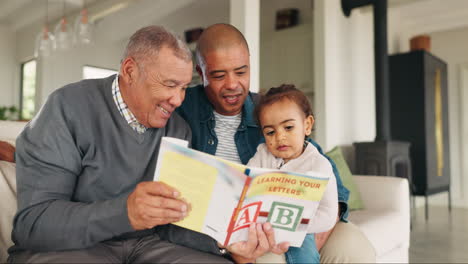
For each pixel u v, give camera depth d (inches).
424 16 201.5
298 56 160.7
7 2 216.4
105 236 37.3
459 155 211.3
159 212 34.5
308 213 39.8
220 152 59.5
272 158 53.6
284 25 169.6
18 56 260.2
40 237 36.7
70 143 41.6
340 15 144.9
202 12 198.7
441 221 168.9
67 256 37.0
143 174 46.0
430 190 176.7
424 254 115.1
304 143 54.1
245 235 39.8
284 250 41.7
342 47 145.1
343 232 57.8
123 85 44.6
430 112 178.4
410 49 191.3
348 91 147.8
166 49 41.3
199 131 59.4
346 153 143.1
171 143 34.6
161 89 42.0
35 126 41.1
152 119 44.2
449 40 214.2
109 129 43.9
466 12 193.8
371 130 162.7
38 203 37.9
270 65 170.6
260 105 53.2
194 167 35.0
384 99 137.6
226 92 55.2
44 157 39.4
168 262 40.7
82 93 44.4
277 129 51.0
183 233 45.4
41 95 216.4
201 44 56.3
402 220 88.0
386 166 129.6
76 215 36.5
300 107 51.3
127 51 43.3
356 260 54.8
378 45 138.3
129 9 204.5
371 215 84.3
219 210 36.6
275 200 38.3
